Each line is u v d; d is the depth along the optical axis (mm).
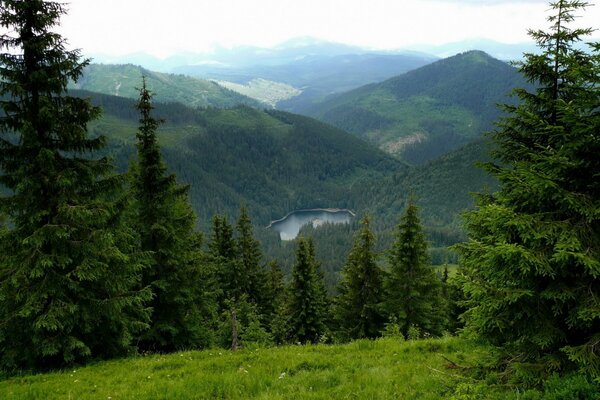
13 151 14797
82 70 15281
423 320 31516
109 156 16531
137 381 12961
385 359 13953
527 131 11961
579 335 8539
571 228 8312
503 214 8539
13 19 13820
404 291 31781
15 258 15109
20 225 15328
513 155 12273
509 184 10172
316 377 12203
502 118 12359
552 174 8734
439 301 36688
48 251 15406
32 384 13047
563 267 8242
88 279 15539
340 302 36625
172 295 21547
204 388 11820
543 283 8711
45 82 14562
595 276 7477
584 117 8477
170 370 14039
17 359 15430
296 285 40188
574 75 9047
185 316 22375
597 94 8656
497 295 8727
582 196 8398
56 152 15656
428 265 32594
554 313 8438
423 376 11508
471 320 9969
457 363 12547
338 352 15617
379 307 32812
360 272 34344
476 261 9367
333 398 10617
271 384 11977
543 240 8617
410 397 10109
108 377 13633
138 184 21219
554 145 10398
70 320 15195
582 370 7625
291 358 14430
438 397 9742
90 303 15984
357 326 34188
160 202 21531
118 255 15898
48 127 15070
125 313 18578
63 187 15289
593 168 8641
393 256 32562
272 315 41938
